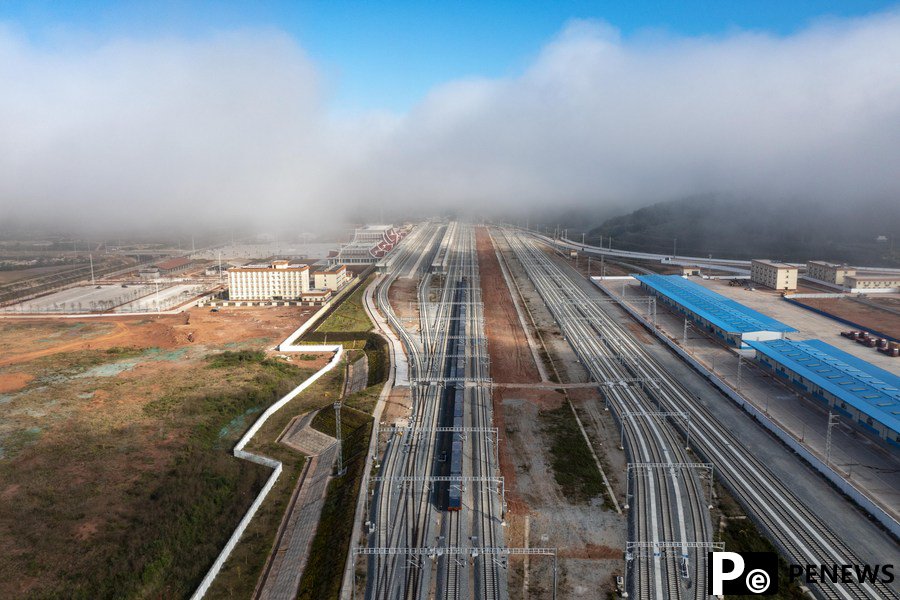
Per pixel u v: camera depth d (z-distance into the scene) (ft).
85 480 240.12
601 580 175.83
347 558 187.21
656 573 176.65
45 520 212.02
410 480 233.76
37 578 182.29
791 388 316.19
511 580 176.24
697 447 253.65
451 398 321.52
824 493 217.36
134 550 195.52
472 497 220.43
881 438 252.83
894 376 303.68
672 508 210.59
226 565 195.00
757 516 202.90
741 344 384.47
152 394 332.60
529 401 312.71
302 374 381.81
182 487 234.17
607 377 346.54
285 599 179.22
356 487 227.20
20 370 373.40
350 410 304.50
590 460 246.88
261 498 230.89
